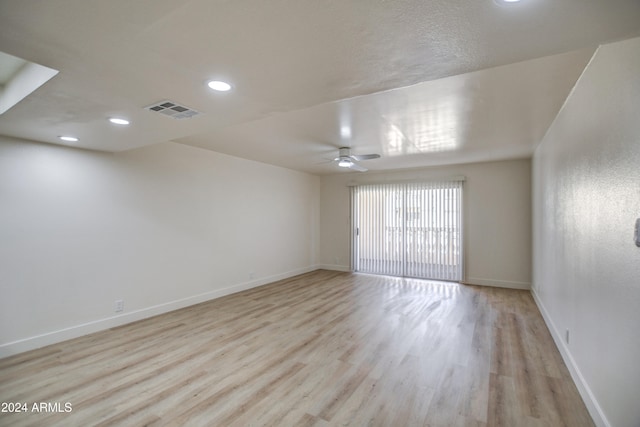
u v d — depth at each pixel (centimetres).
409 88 250
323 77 181
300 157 543
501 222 580
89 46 147
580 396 230
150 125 268
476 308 449
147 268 412
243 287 557
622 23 128
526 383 249
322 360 289
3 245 298
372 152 499
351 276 684
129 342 330
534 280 504
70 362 285
